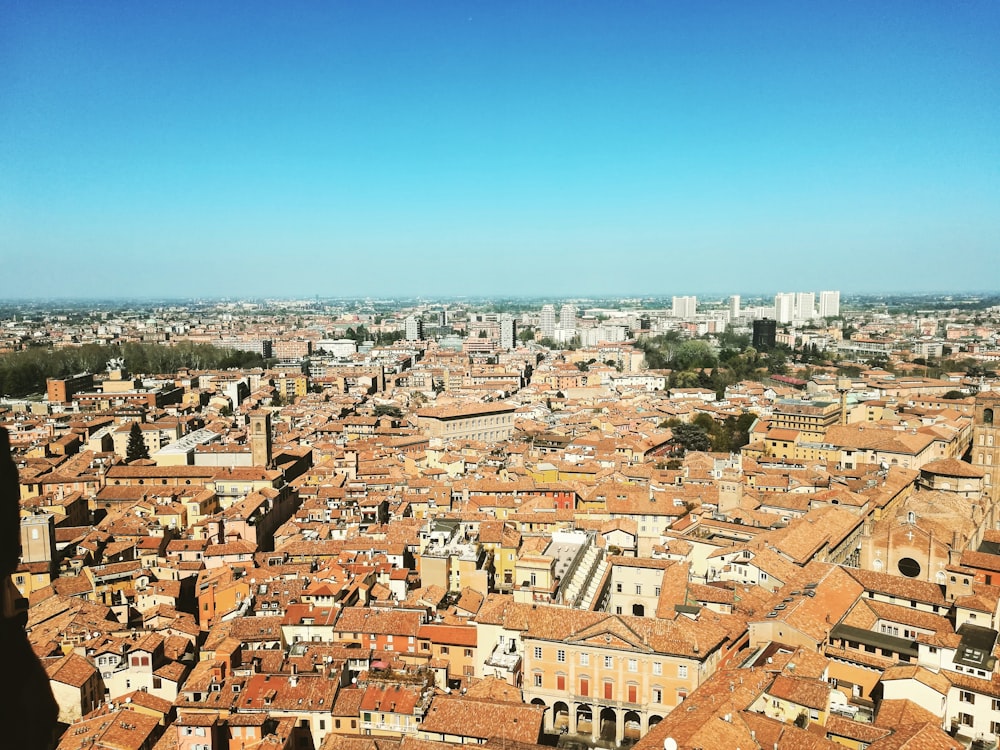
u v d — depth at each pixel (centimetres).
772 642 14775
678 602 16650
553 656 14975
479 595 19138
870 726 11300
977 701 12162
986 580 16300
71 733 13812
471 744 11969
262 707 14138
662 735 11044
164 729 14662
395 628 16738
